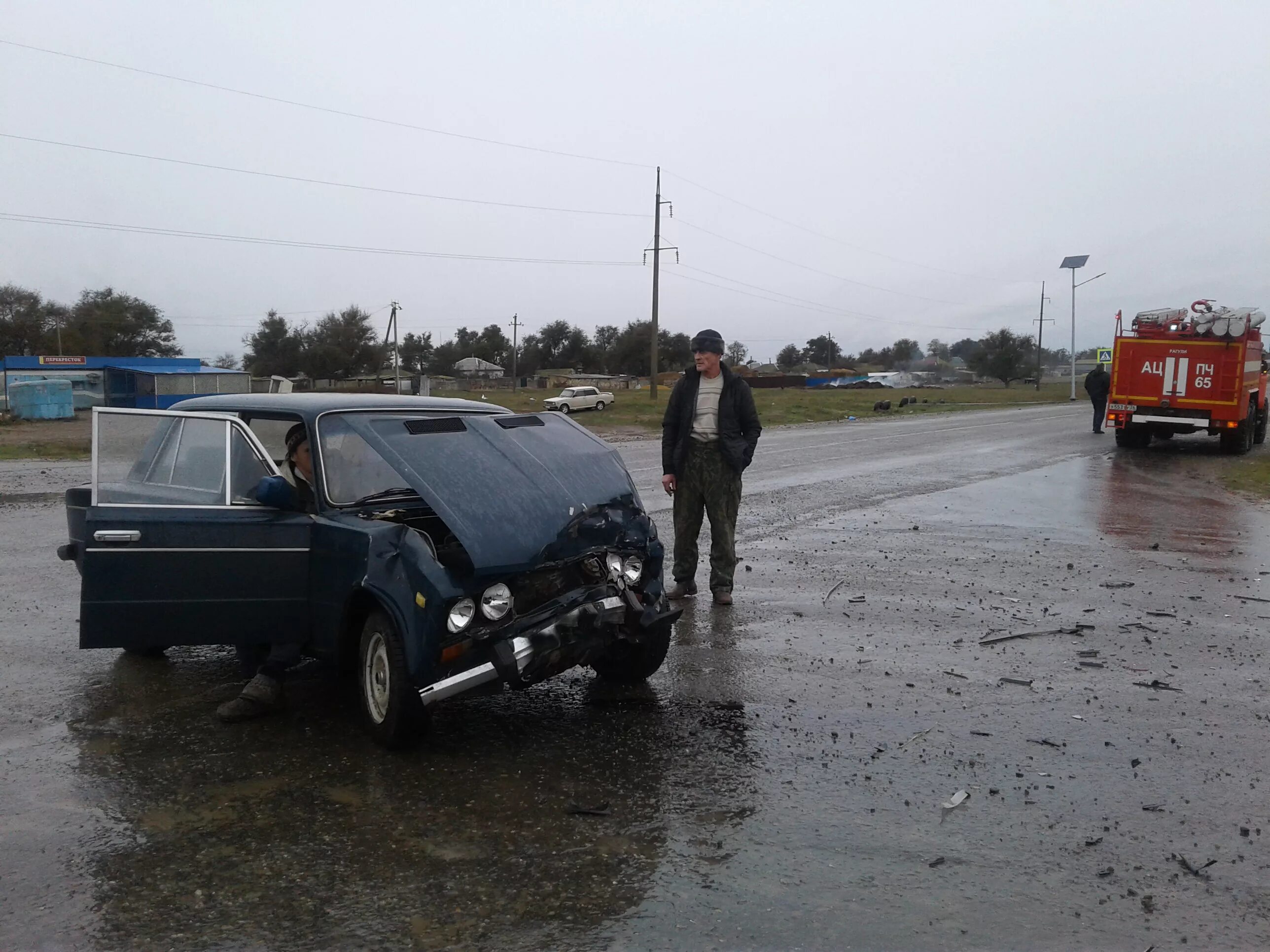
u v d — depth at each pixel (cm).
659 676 598
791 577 886
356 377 9331
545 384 9206
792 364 16225
